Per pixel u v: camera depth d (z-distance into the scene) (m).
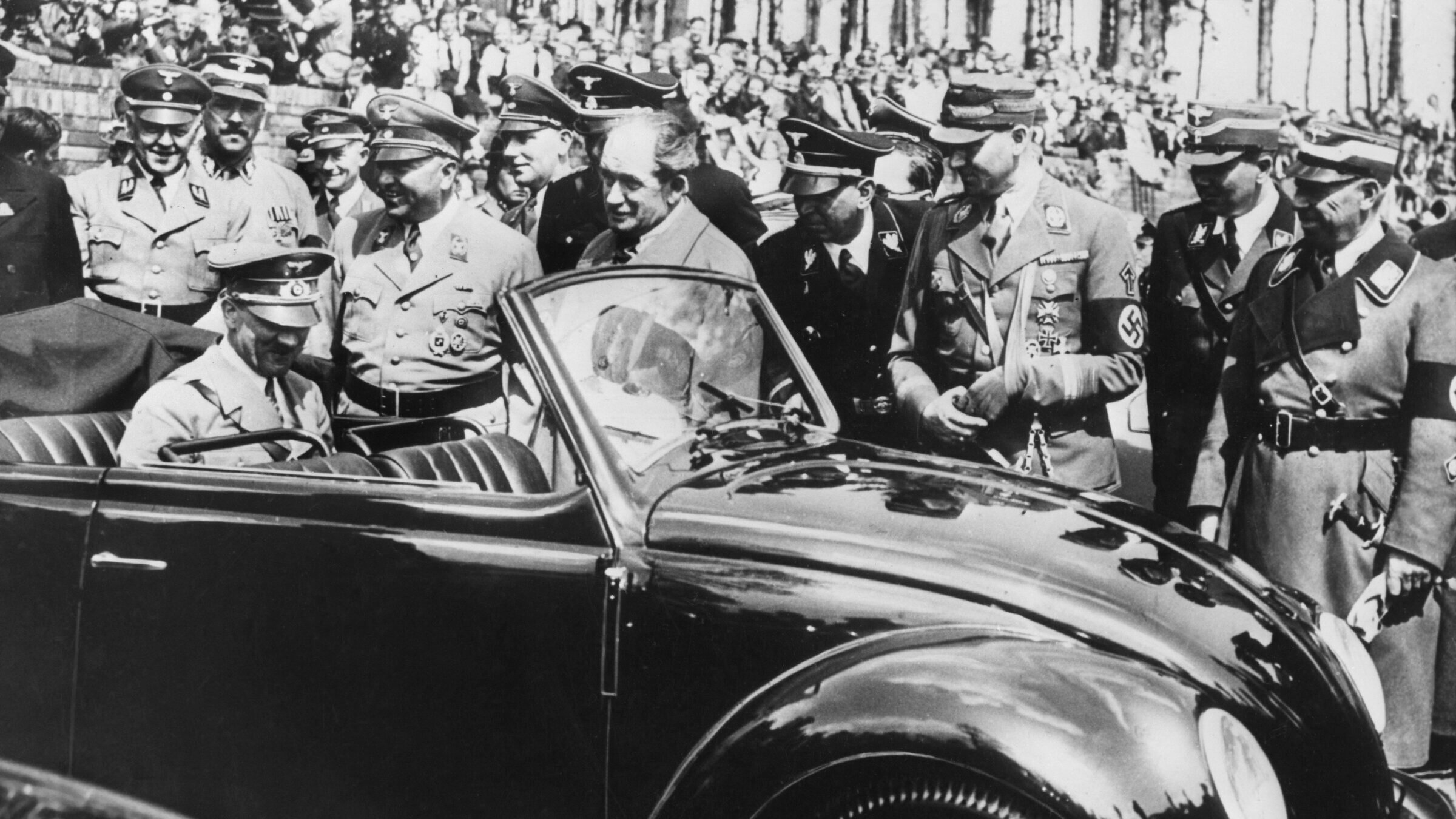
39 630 2.74
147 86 4.20
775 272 4.45
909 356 4.30
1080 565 2.46
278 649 2.63
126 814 1.49
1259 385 3.73
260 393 3.22
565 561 2.51
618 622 2.47
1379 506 3.57
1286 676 2.36
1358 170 3.51
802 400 3.09
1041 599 2.34
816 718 2.26
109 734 2.72
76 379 3.33
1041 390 4.00
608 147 3.66
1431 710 3.70
